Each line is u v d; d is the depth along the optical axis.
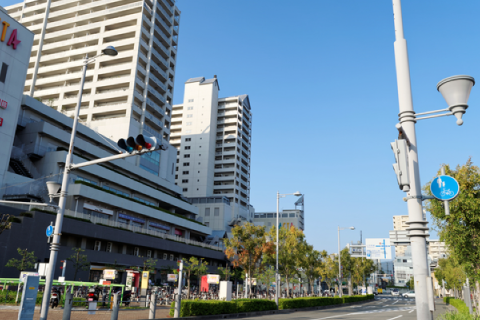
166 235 65.31
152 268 55.84
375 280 131.75
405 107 6.45
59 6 84.12
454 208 18.70
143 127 73.31
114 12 78.88
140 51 76.19
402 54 6.71
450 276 54.09
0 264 35.00
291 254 48.69
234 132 118.19
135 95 72.25
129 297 29.58
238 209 110.88
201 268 52.50
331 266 65.94
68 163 14.30
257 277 56.09
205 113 116.62
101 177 56.88
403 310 36.50
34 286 13.16
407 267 157.75
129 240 54.41
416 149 6.31
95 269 47.59
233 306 24.06
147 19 78.38
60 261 41.53
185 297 39.81
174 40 90.50
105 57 74.50
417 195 6.04
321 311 33.59
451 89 6.08
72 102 74.19
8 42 45.88
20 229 37.47
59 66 77.06
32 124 52.78
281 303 31.97
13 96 46.19
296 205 141.12
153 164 76.94
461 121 6.03
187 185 110.31
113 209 56.94
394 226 156.25
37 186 46.22
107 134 69.94
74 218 44.81
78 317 19.06
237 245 42.66
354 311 34.00
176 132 119.62
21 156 50.94
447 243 20.81
